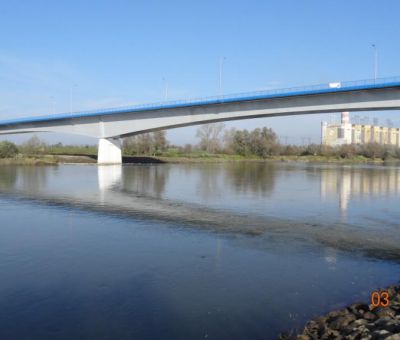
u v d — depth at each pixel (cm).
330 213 2666
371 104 5066
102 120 8750
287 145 16788
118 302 1147
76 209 2736
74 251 1664
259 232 2061
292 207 2917
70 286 1266
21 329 988
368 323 922
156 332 974
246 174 6531
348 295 1197
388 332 816
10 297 1177
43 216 2469
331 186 4534
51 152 11906
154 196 3478
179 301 1153
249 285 1282
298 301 1152
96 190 3900
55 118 9088
